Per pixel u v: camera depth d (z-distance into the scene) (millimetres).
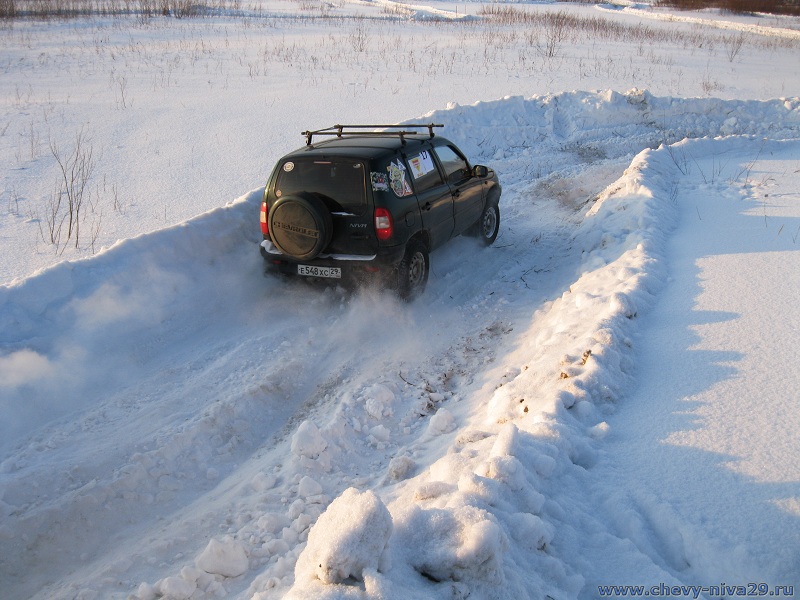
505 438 3732
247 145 13555
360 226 7281
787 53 28672
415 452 5113
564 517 3508
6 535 4273
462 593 2738
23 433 5348
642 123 16578
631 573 3188
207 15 34281
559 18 35594
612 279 7145
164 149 13266
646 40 30672
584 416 4523
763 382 4855
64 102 16688
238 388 6043
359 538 2652
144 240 7641
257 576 3867
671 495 3701
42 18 30562
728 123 16750
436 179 8406
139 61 22234
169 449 5164
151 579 3969
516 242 9984
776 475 3805
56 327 6438
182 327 7188
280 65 22406
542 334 6367
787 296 6426
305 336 7117
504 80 21031
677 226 9016
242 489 4805
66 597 3832
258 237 8883
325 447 5117
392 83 20094
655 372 5184
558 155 14594
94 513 4531
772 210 9492
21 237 9008
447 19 36562
